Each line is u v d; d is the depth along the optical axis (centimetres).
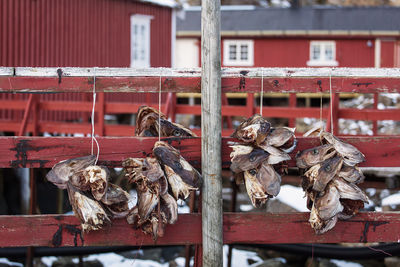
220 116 314
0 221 308
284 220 321
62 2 1121
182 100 1769
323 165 300
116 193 293
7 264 743
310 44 1997
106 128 782
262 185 297
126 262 773
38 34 1053
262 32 1964
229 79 320
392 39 1980
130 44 1371
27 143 310
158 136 336
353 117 655
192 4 3388
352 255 561
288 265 711
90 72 313
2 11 965
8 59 979
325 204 297
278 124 1516
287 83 321
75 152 313
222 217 317
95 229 287
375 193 747
